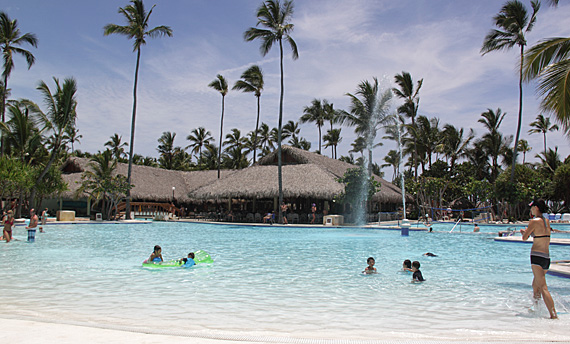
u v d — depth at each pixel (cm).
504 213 3659
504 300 652
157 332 430
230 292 700
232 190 3212
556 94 905
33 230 1599
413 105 4631
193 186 4409
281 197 2911
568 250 1434
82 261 1070
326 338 437
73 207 3700
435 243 1681
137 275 862
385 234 2198
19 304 607
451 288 750
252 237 1939
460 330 485
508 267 1024
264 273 902
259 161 3781
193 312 565
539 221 575
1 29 3073
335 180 3053
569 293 694
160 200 3991
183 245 1518
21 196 2725
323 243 1652
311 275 880
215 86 4509
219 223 2919
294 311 575
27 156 3062
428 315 558
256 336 445
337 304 620
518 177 3831
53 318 528
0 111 3052
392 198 3616
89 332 423
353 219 2930
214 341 397
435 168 4722
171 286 748
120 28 3159
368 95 3294
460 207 4325
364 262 1091
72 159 3809
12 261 1066
